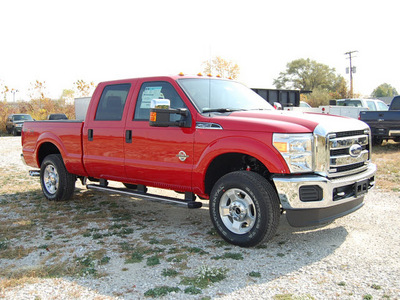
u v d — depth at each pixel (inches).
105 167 225.8
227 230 174.4
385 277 136.1
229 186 171.5
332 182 159.6
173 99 196.5
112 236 190.5
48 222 217.9
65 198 264.4
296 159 157.6
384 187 277.7
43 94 1478.8
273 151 159.6
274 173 162.7
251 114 181.0
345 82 1941.4
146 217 225.9
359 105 687.1
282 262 152.2
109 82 231.1
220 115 183.6
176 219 220.1
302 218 161.8
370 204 235.5
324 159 160.7
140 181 211.9
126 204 258.8
